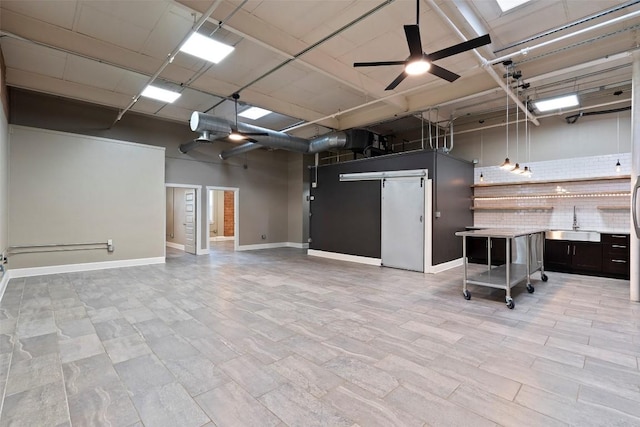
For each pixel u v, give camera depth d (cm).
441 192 601
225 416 171
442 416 171
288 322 317
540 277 529
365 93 548
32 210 543
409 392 194
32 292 436
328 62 459
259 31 375
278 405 181
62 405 181
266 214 1029
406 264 611
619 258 513
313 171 823
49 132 561
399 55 455
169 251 935
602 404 182
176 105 664
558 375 214
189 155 855
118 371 220
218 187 913
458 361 234
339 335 284
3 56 454
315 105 665
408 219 608
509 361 234
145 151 677
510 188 669
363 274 568
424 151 592
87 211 601
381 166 661
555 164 616
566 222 603
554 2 335
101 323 314
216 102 648
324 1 340
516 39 405
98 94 580
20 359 238
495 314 341
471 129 702
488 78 512
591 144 579
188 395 191
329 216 779
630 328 299
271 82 551
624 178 536
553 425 164
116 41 420
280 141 698
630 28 353
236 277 542
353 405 181
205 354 246
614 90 553
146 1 344
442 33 391
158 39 415
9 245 520
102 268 618
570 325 307
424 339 274
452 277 541
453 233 644
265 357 241
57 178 568
